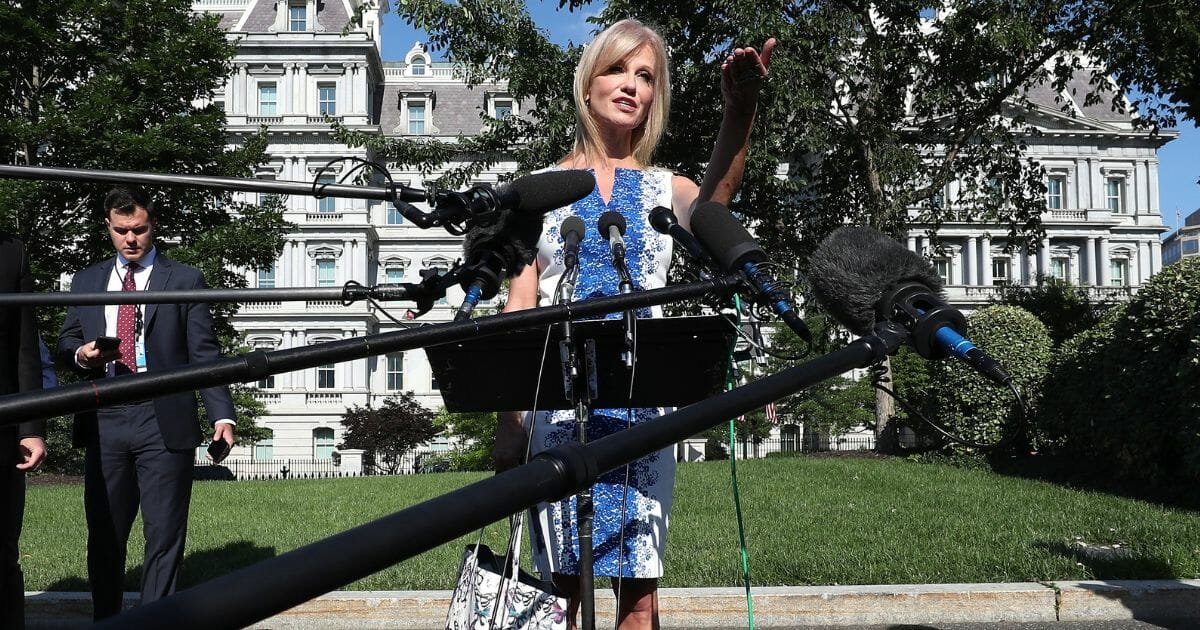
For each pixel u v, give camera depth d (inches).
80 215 792.9
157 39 815.7
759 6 628.1
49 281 775.1
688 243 98.0
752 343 89.4
